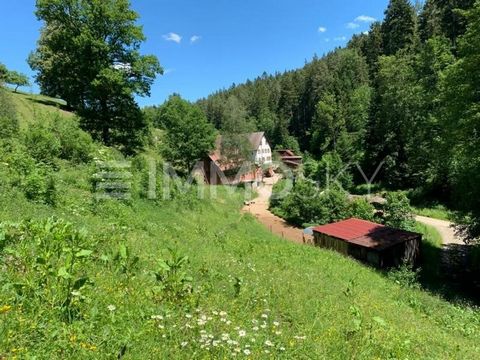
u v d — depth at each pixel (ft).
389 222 120.26
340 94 314.76
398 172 193.67
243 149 235.20
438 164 130.93
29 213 33.06
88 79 112.16
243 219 99.96
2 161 49.08
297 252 59.31
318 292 33.12
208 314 19.88
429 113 167.94
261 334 19.29
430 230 119.55
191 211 80.53
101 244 28.43
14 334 13.25
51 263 18.58
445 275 86.22
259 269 37.32
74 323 14.80
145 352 14.66
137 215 55.21
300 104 402.93
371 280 53.21
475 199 83.82
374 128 223.71
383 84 220.23
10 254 19.38
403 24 272.92
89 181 58.85
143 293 20.02
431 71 178.29
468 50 82.79
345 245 92.53
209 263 32.32
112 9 112.16
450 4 211.82
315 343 20.25
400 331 28.32
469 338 36.24
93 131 113.19
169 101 202.90
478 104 78.79
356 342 21.94
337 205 140.56
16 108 106.22
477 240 92.58
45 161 61.05
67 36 110.01
